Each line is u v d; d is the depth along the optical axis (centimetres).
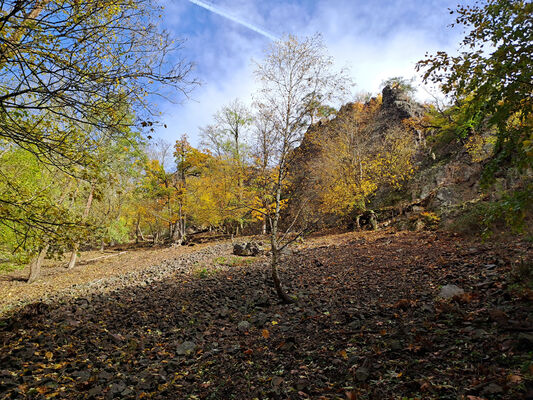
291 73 738
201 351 458
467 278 588
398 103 2862
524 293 398
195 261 1449
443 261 768
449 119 1914
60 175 967
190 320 627
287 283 886
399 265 870
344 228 2136
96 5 379
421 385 260
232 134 2672
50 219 509
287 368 363
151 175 2583
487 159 1548
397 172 2125
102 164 527
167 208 3228
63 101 400
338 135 1970
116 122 448
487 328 338
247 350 427
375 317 486
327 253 1330
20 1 336
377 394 262
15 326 620
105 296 939
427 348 322
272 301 720
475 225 1016
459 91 353
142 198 2972
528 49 282
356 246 1389
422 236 1266
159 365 420
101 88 407
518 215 297
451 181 1703
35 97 443
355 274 873
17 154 886
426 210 1636
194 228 3750
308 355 386
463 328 355
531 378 225
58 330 587
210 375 375
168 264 1491
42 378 379
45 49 366
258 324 554
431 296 534
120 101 419
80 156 483
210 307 714
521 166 274
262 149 775
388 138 2355
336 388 295
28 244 518
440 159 2125
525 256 600
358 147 1947
